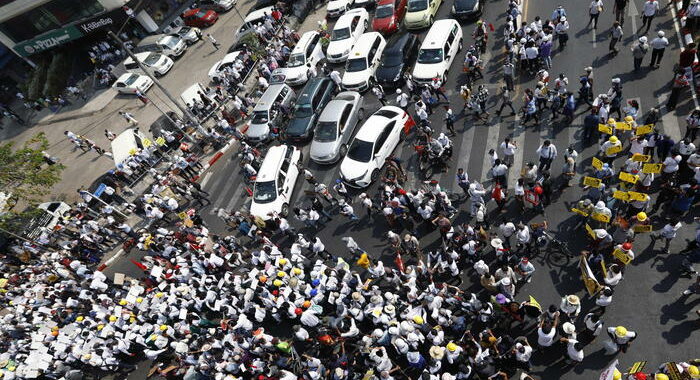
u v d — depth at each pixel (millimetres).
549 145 14789
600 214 12508
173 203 21906
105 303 18719
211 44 37875
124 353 16641
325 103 24062
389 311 12602
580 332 11828
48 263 23047
